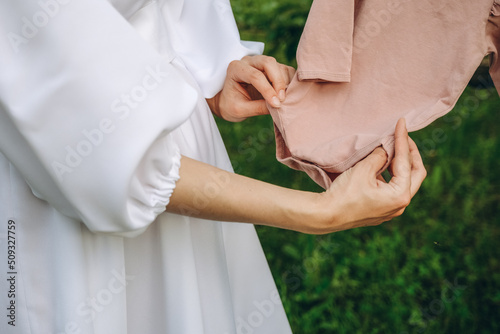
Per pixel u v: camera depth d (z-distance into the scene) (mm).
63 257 1095
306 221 1112
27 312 1137
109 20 966
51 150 962
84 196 990
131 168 968
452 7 1261
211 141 1362
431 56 1289
